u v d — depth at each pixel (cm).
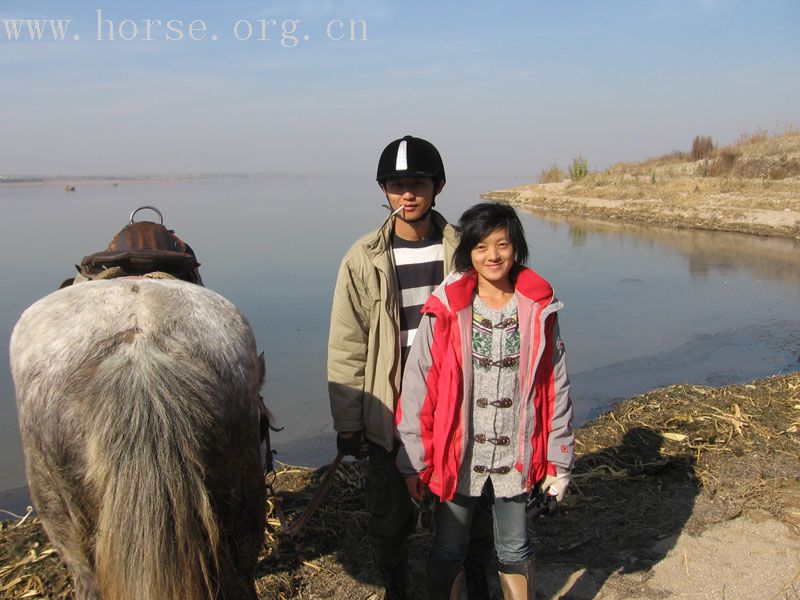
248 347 213
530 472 246
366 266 271
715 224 1753
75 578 205
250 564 222
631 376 675
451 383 240
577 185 3047
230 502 201
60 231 1683
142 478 171
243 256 1277
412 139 272
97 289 204
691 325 853
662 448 443
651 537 351
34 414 188
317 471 431
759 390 538
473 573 295
